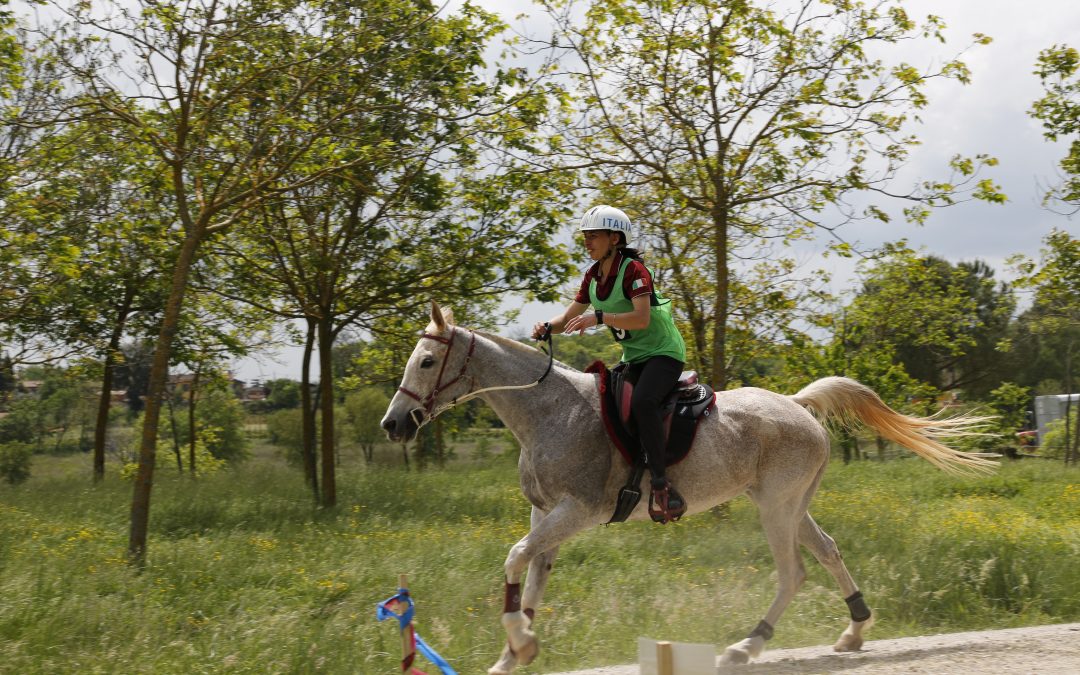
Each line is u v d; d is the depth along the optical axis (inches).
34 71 479.2
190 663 239.3
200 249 582.9
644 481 235.8
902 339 1154.7
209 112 408.5
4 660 235.9
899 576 333.7
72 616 272.1
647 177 525.3
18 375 869.2
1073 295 743.1
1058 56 684.7
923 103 480.7
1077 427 1114.1
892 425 280.5
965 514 528.1
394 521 540.4
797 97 491.2
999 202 471.5
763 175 517.7
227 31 403.2
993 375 1592.0
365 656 245.3
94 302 692.1
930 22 480.7
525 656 212.8
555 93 517.0
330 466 622.8
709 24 498.3
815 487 266.4
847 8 487.2
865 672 223.5
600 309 234.8
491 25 547.8
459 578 336.5
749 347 576.1
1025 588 335.0
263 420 2332.7
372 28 418.6
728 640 275.0
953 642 253.9
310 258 603.5
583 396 235.0
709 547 405.7
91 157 470.6
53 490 685.3
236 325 726.5
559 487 228.7
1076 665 224.5
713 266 576.4
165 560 391.5
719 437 243.1
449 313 241.9
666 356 235.0
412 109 442.3
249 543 447.5
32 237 474.3
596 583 338.0
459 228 615.2
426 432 1248.8
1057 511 582.6
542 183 541.0
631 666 233.5
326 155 477.7
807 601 314.2
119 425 1920.5
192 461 1017.5
